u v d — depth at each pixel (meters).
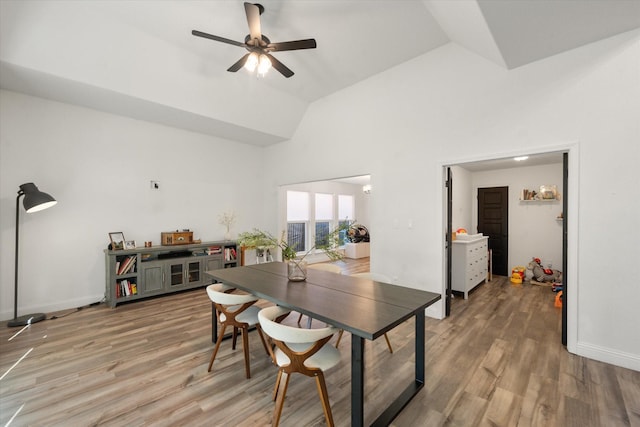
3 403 1.93
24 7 2.57
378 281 2.73
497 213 6.18
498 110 3.05
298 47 2.61
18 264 3.55
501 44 2.49
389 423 1.72
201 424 1.74
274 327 1.60
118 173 4.33
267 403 1.94
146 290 4.16
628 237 2.36
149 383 2.16
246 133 5.24
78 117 3.97
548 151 2.74
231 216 5.71
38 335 3.01
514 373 2.29
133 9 2.79
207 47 3.43
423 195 3.65
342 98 4.61
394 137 3.95
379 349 2.72
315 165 5.11
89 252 4.07
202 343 2.83
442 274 3.50
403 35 3.23
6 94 3.47
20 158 3.56
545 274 5.29
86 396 2.00
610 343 2.43
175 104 3.99
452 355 2.59
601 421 1.76
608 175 2.44
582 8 2.01
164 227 4.81
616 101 2.40
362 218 9.66
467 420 1.77
